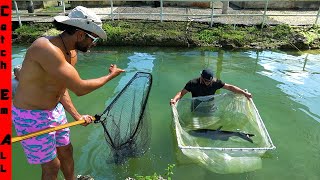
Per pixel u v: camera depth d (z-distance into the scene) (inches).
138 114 164.7
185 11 501.0
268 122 222.7
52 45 104.3
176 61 345.1
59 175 161.5
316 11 511.2
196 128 210.7
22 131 117.5
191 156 177.0
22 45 396.8
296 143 199.0
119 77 296.0
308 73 308.7
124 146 170.1
